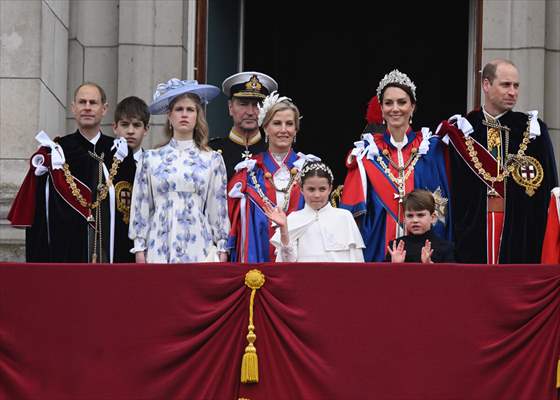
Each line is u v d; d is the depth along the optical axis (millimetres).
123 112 47062
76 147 45125
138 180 43281
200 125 43562
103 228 44938
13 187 49781
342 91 68562
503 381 39906
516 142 44500
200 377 40156
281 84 68625
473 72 53031
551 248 42688
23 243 49656
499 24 52375
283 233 42031
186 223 42844
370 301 40125
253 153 47375
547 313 40000
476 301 40062
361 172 44188
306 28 68688
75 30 53281
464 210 44312
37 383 40500
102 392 40312
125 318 40438
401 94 44312
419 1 68250
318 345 40031
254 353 39906
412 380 39906
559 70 52188
